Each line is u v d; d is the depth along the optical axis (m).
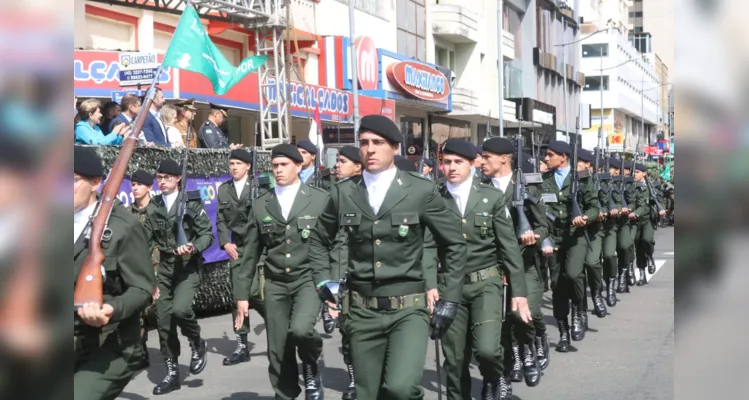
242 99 16.84
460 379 5.76
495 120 38.84
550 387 7.19
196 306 10.82
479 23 37.69
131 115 10.83
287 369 6.06
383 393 4.43
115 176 3.84
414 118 31.48
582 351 8.74
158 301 7.30
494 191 5.96
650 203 16.67
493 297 5.81
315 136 15.18
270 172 12.26
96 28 15.88
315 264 5.11
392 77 26.48
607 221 11.65
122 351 3.82
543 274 8.82
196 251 7.34
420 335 4.48
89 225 3.69
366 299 4.60
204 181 10.73
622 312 11.38
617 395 6.87
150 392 7.19
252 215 6.18
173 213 7.29
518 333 6.65
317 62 23.88
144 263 3.85
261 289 6.75
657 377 7.49
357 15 26.66
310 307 5.95
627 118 81.88
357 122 19.23
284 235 6.07
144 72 11.30
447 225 4.72
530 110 42.72
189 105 12.86
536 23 50.16
